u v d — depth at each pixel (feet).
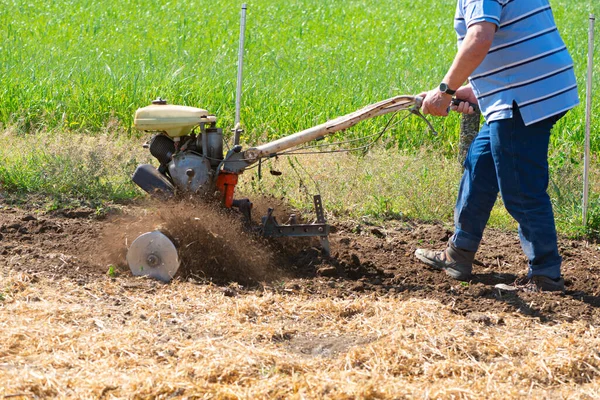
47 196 37.01
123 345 19.88
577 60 86.48
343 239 32.58
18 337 20.15
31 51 73.67
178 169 27.04
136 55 74.95
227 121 54.29
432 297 25.73
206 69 68.28
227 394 17.43
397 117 53.88
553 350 20.92
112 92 55.67
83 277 25.85
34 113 52.85
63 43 82.48
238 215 27.78
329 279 27.17
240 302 23.68
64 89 56.08
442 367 19.61
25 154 41.60
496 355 20.80
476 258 31.81
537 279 26.48
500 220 38.11
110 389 17.54
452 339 21.18
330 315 23.30
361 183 40.42
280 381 18.22
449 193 39.70
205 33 96.63
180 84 59.00
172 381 17.80
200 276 26.61
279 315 23.13
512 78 24.62
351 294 25.67
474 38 23.61
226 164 27.37
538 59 24.39
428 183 40.52
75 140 42.91
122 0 123.34
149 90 56.70
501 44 24.53
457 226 28.09
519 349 21.08
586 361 20.39
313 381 18.19
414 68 76.23
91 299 23.73
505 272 29.94
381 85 65.21
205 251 26.61
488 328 22.88
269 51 83.82
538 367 19.89
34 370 18.40
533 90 24.48
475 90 25.76
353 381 18.54
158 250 25.67
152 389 17.48
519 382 19.25
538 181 25.63
